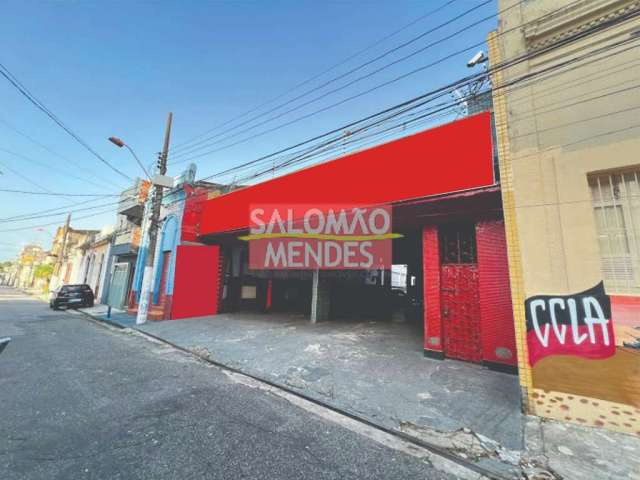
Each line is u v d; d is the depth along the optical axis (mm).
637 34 3723
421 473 2691
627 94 3719
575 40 3998
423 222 6504
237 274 13375
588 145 3877
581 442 3146
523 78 4230
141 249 13500
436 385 4676
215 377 5227
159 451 2895
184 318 11172
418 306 13016
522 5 4699
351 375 5148
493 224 5559
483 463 2818
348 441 3211
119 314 12852
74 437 3113
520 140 4375
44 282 35719
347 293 13203
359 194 6492
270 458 2842
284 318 11297
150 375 5238
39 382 4695
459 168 5012
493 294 5402
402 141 5883
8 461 2654
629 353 3383
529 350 3930
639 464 2764
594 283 3652
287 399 4324
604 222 3811
